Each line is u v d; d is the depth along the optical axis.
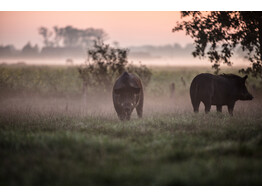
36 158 16.34
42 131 23.09
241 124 25.36
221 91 32.25
